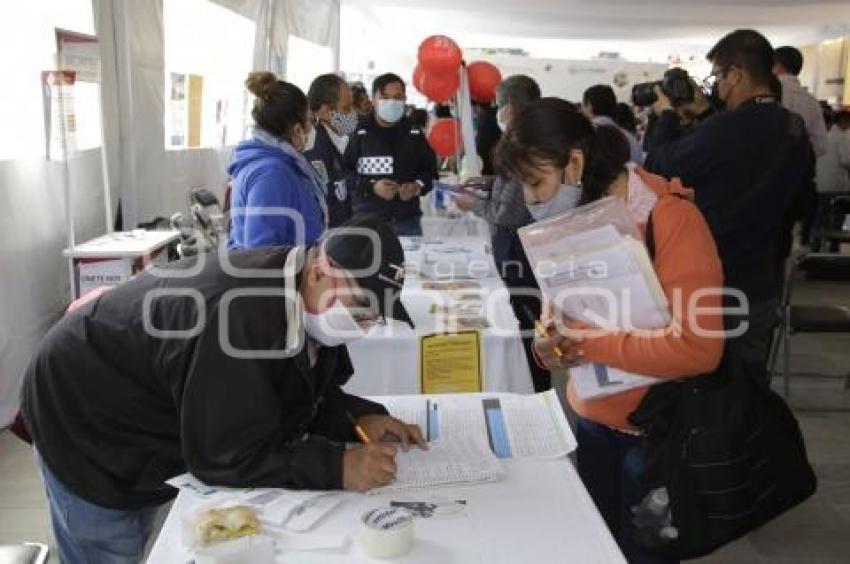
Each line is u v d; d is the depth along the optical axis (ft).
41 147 10.80
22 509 7.93
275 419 3.60
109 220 11.75
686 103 9.16
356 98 18.08
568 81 38.24
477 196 11.49
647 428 4.42
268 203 7.64
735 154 7.01
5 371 9.88
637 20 31.45
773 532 7.92
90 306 4.15
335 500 3.63
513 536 3.38
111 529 4.28
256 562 3.05
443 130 16.28
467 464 4.01
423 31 39.34
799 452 4.54
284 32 23.15
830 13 28.17
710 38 38.88
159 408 4.02
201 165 17.34
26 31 10.37
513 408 4.88
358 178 12.00
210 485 3.67
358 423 4.36
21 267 10.27
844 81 40.22
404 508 3.56
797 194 8.21
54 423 4.08
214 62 18.07
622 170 4.19
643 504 4.41
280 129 8.00
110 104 12.55
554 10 28.76
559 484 3.87
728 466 4.25
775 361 12.58
